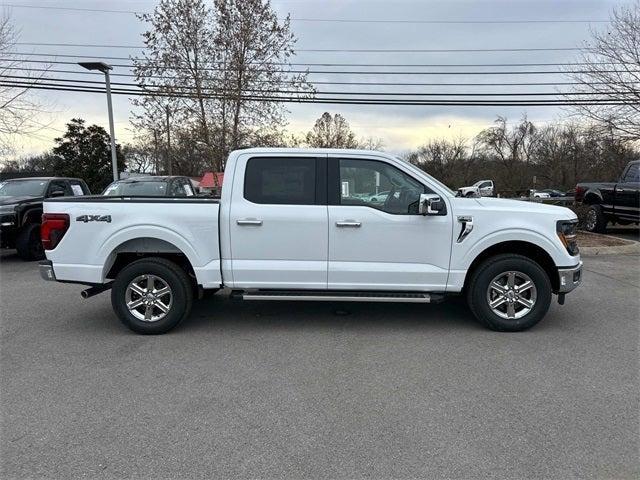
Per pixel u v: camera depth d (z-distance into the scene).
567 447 3.19
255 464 3.02
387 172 5.48
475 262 5.65
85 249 5.47
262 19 17.09
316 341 5.28
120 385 4.18
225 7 16.88
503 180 75.88
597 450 3.15
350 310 6.49
